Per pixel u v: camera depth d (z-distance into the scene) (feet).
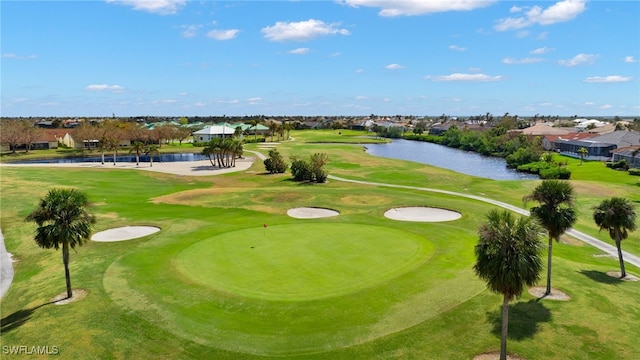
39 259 131.34
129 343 79.51
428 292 96.27
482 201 212.43
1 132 514.68
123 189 257.14
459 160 469.57
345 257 117.91
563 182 97.45
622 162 345.10
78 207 100.32
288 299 92.94
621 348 75.66
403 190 247.91
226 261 116.37
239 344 78.23
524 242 69.46
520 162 405.80
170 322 85.71
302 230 146.82
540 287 100.73
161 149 569.23
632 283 105.19
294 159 369.30
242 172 345.31
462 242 133.18
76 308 93.30
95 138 577.43
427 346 76.84
